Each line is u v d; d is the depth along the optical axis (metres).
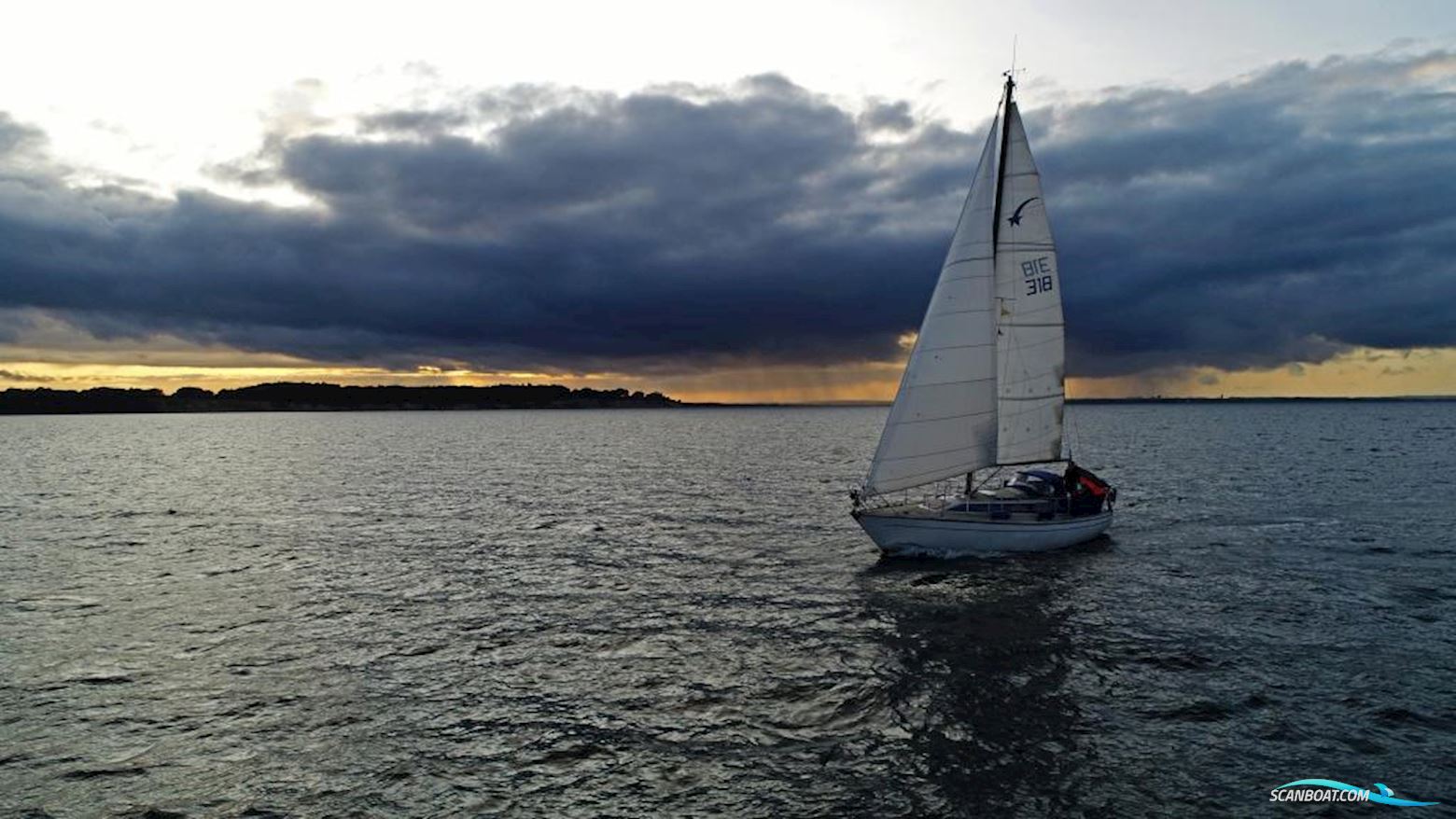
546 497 55.50
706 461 89.69
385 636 23.45
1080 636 22.36
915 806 13.75
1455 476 60.53
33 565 33.75
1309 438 115.94
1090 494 33.34
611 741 16.45
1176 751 15.59
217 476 74.19
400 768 15.48
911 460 30.12
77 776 15.31
